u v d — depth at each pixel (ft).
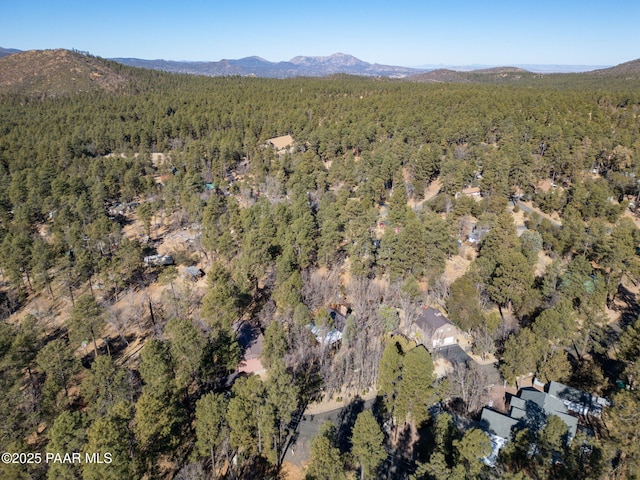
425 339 181.37
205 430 110.83
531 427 128.77
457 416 135.13
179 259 249.34
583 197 293.43
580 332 173.68
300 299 180.96
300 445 130.21
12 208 312.29
